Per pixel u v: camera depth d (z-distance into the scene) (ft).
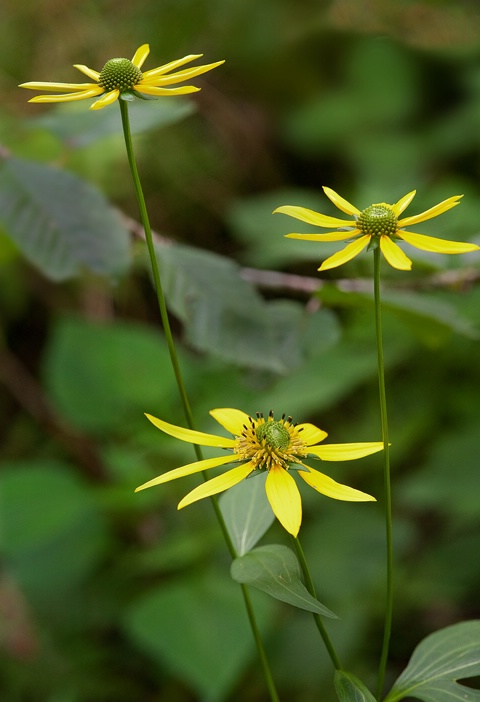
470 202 6.27
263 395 5.29
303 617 5.10
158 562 4.91
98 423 5.39
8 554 4.96
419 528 5.75
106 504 5.04
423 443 5.84
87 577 5.12
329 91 8.33
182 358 5.62
